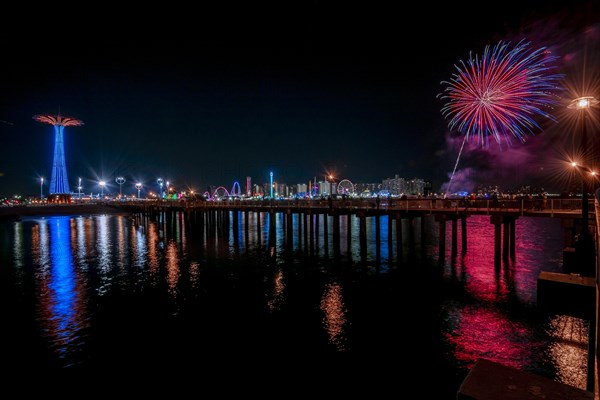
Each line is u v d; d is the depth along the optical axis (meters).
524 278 18.95
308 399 9.09
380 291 17.59
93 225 59.06
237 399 9.09
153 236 42.03
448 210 23.72
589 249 8.23
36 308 15.70
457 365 10.48
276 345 11.91
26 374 10.21
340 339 12.30
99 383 9.76
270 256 27.38
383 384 9.63
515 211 20.88
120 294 17.77
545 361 10.48
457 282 18.56
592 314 4.83
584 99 9.51
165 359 11.02
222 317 14.44
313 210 31.20
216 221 46.88
